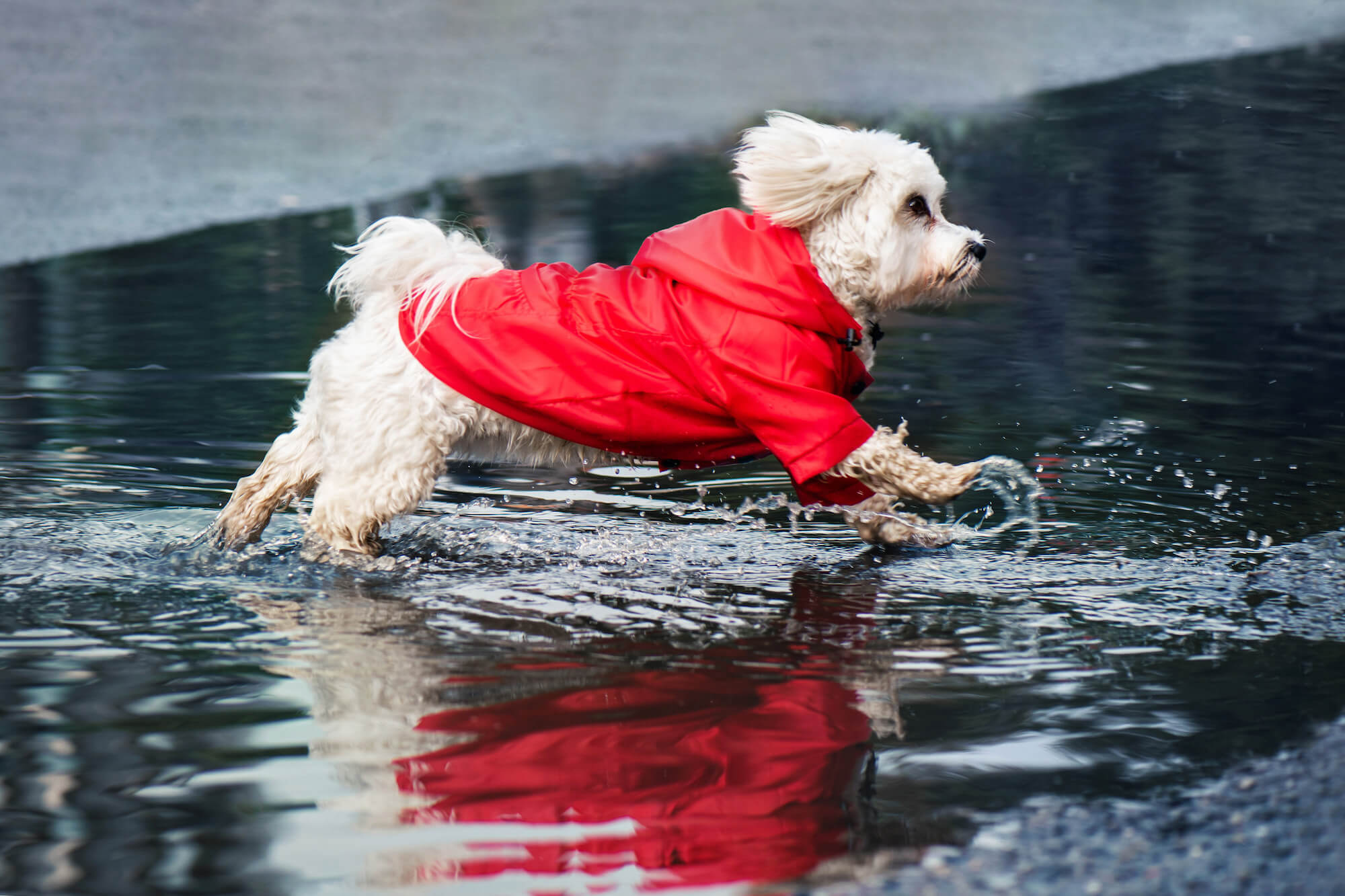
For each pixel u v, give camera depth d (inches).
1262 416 275.7
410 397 197.8
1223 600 179.5
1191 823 121.6
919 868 115.2
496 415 201.6
